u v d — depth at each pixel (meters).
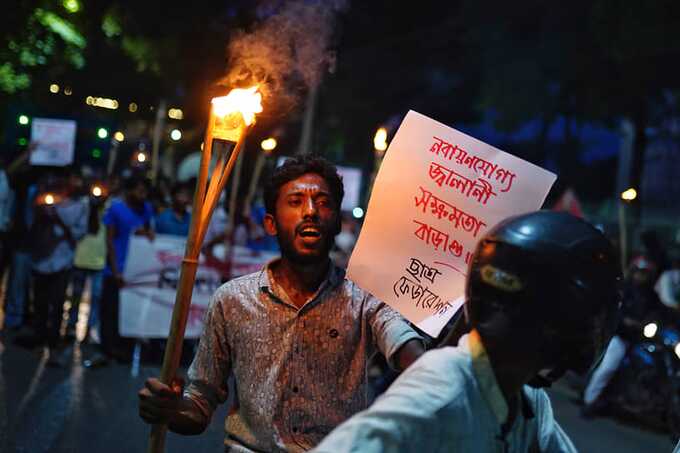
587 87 18.80
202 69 17.09
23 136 16.30
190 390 2.97
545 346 1.89
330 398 2.88
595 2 14.67
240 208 10.86
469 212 2.96
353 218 15.91
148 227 9.83
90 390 7.98
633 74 17.66
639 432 8.82
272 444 2.83
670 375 8.57
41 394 7.63
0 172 10.85
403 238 3.00
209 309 3.01
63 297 9.31
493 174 2.96
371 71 24.50
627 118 19.47
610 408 9.28
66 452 6.13
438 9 23.45
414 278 2.98
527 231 1.91
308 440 2.84
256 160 12.14
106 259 9.50
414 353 2.83
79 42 15.43
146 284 9.63
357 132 25.84
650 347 8.84
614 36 14.63
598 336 1.92
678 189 24.59
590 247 1.90
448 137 3.01
